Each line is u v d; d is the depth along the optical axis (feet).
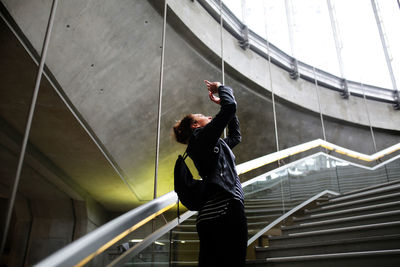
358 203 11.61
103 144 22.80
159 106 11.23
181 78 23.79
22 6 13.83
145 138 25.07
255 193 10.00
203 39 22.25
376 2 37.09
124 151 24.76
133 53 20.36
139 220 4.34
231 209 3.76
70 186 28.68
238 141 5.22
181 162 4.17
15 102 17.92
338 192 15.52
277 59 28.71
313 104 29.76
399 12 35.63
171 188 31.22
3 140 20.86
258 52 27.55
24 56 14.97
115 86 20.74
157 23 20.26
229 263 3.54
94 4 16.67
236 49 25.52
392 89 33.55
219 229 3.67
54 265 2.87
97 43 18.11
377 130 32.48
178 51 22.35
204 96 25.57
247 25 28.58
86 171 27.02
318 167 15.07
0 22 13.64
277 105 28.55
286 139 30.78
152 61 21.65
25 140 7.32
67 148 23.20
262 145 30.09
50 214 31.94
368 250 7.63
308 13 35.06
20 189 29.19
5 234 5.65
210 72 24.67
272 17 32.48
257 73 26.53
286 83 28.89
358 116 31.71
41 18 14.70
